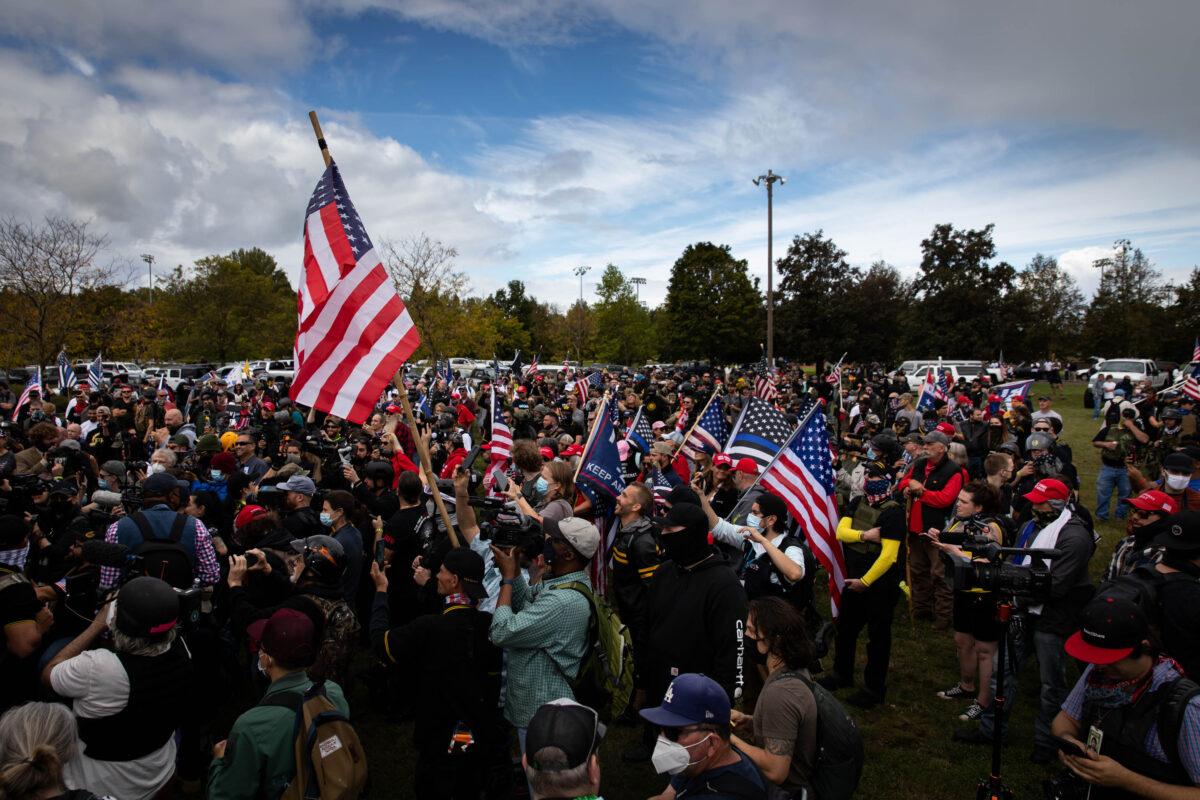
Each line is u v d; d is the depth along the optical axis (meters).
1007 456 8.08
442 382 26.80
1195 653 3.96
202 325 51.25
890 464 6.20
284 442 9.60
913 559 8.24
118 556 4.40
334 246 5.12
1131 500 5.35
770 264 42.44
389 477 7.46
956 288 57.16
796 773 3.17
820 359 53.62
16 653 3.88
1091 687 3.17
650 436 10.27
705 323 67.94
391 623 6.10
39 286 27.80
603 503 6.89
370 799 4.89
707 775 2.71
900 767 5.31
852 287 57.97
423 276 37.84
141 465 8.84
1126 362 35.81
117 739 3.36
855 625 6.28
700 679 2.73
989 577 3.89
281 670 3.29
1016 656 5.74
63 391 22.34
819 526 5.70
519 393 21.88
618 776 5.15
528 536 3.88
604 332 71.50
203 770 5.00
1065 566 5.12
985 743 5.60
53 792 2.39
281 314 54.66
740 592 3.96
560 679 3.83
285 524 6.09
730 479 7.28
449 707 3.79
